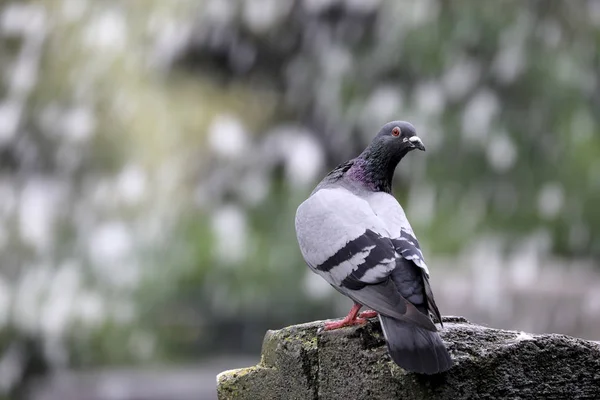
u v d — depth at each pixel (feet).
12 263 47.11
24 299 45.42
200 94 55.67
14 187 49.29
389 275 17.15
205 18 54.03
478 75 47.37
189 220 50.19
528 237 46.55
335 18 53.11
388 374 17.10
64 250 47.85
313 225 18.37
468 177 46.83
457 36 47.19
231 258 48.96
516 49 47.01
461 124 46.42
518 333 17.31
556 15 48.98
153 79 53.01
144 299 48.21
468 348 16.83
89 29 51.57
